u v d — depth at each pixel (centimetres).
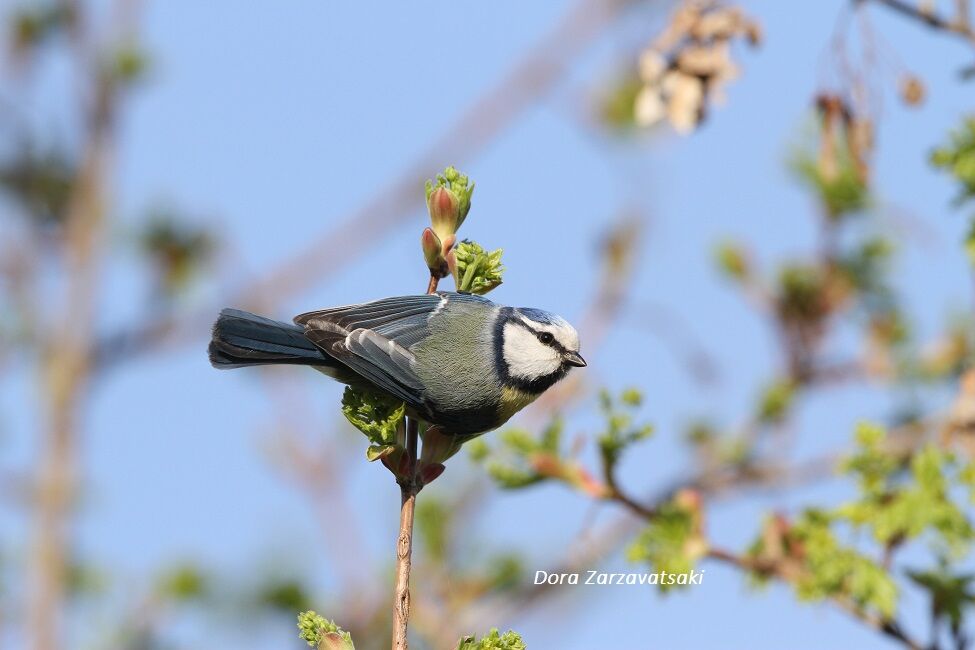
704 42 922
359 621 1095
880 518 870
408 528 706
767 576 907
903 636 868
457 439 731
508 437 985
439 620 1082
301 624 661
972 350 1150
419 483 721
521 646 664
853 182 1143
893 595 845
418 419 811
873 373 1183
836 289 1204
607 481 955
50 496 1242
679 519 931
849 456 895
